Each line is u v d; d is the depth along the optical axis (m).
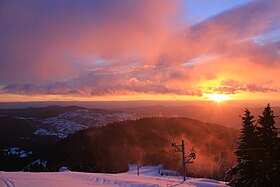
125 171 103.69
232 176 26.92
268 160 24.92
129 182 20.73
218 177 71.19
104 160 110.25
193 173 81.06
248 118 26.75
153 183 21.12
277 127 25.12
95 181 20.16
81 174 24.67
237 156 26.88
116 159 112.50
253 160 25.20
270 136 24.95
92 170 99.50
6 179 16.94
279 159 24.28
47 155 120.81
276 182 23.66
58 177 20.62
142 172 99.31
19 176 19.16
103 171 101.44
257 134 25.83
